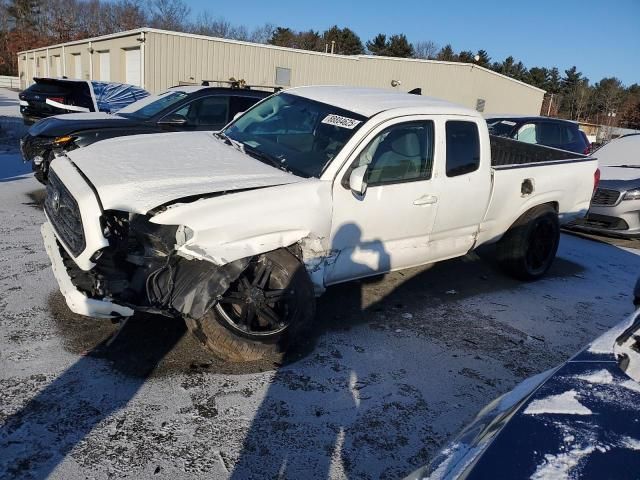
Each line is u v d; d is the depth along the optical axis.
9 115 20.28
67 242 3.51
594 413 1.95
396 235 4.48
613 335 2.47
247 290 3.60
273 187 3.65
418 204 4.50
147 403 3.25
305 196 3.74
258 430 3.12
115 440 2.91
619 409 1.96
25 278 4.73
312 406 3.39
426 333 4.54
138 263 3.37
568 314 5.30
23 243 5.61
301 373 3.74
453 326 4.74
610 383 2.10
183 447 2.92
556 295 5.81
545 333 4.80
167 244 3.30
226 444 2.98
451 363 4.10
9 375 3.35
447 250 5.06
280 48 24.95
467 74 30.42
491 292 5.68
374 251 4.36
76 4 64.50
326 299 5.00
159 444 2.92
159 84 21.92
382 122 4.25
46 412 3.06
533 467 1.73
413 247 4.71
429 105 4.74
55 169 3.90
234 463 2.84
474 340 4.51
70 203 3.46
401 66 28.95
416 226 4.59
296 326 3.79
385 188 4.26
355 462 2.95
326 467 2.88
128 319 4.14
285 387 3.56
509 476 1.70
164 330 4.07
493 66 80.31
